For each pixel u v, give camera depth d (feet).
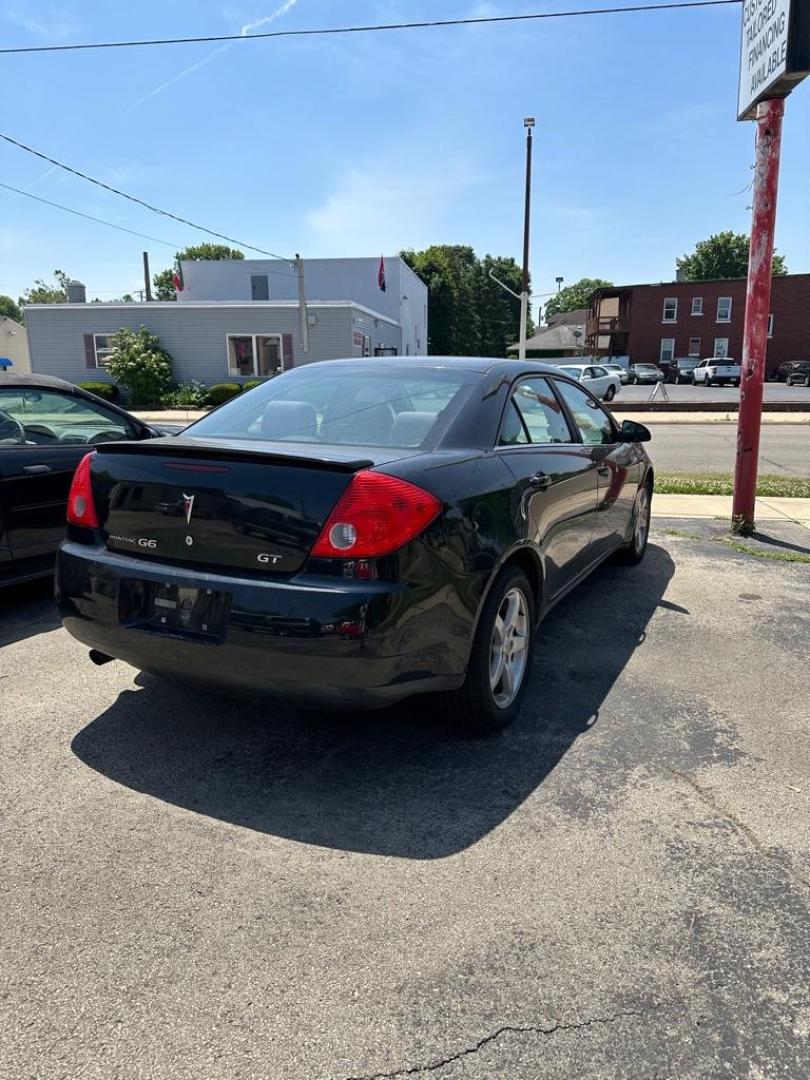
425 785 9.29
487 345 256.73
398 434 10.28
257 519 8.51
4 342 146.61
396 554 8.25
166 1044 5.69
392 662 8.33
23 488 15.43
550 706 11.47
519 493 10.61
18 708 11.25
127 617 9.32
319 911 7.11
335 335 88.58
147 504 9.28
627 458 17.15
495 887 7.47
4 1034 5.75
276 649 8.25
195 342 90.38
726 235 252.42
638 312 166.20
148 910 7.10
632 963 6.52
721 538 22.77
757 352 22.00
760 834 8.36
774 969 6.48
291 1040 5.74
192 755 9.94
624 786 9.30
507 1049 5.68
